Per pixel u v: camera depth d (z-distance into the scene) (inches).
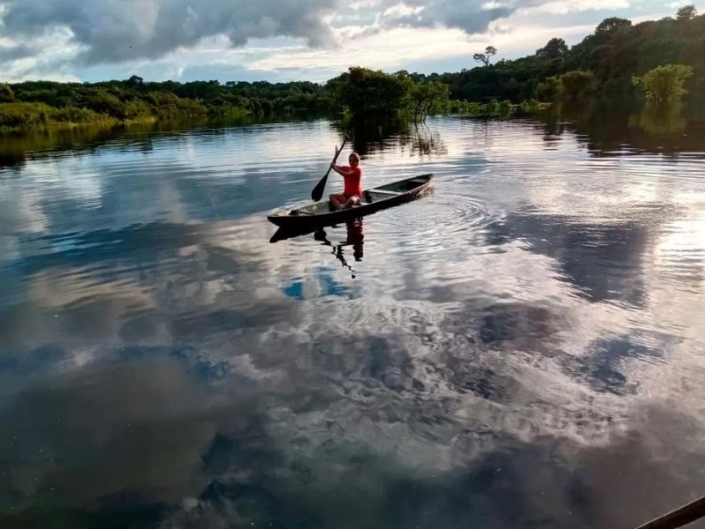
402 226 343.3
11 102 2026.3
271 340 199.8
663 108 1376.7
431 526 118.3
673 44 2218.3
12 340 210.5
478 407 155.5
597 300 218.8
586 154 618.2
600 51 2669.8
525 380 166.7
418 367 176.7
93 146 1043.3
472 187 458.3
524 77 2987.2
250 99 2696.9
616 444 138.1
